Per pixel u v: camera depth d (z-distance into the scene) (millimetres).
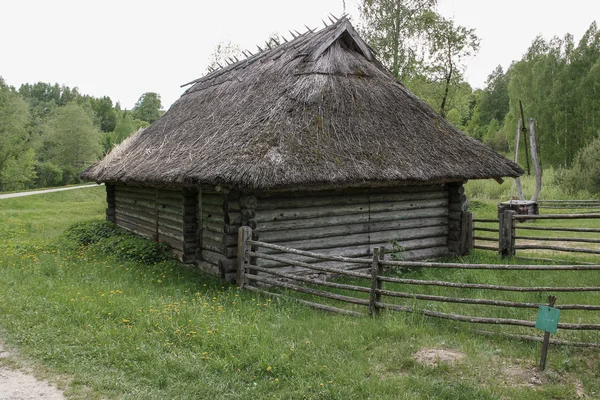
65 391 4297
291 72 9953
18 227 16516
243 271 7969
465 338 5477
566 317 6332
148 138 13492
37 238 14625
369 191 9641
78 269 9219
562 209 19891
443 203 10797
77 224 14992
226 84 12406
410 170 8828
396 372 4719
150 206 12547
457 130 10977
